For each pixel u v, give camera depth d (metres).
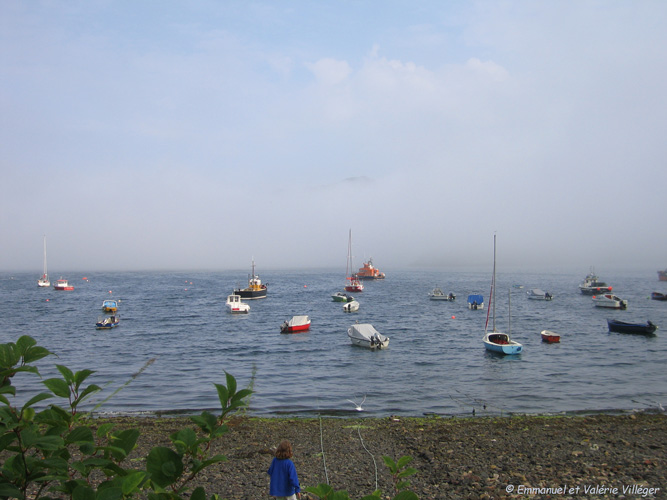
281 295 136.50
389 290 158.38
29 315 82.25
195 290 157.62
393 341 54.16
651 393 30.00
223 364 41.06
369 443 19.53
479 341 53.66
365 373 37.03
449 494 13.75
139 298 122.19
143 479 3.41
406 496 4.02
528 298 121.12
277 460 9.31
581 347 48.94
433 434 20.77
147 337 57.69
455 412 25.86
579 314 84.56
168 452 3.53
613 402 27.78
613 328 61.03
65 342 53.53
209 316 82.19
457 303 109.00
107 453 3.86
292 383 33.72
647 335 57.75
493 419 23.66
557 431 20.89
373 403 28.03
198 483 14.88
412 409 26.61
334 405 27.64
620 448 17.94
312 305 105.00
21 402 27.31
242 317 80.81
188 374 36.78
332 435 20.81
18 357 3.55
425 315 84.00
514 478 14.82
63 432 3.74
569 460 16.50
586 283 148.38
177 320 76.25
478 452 17.83
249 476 15.50
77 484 3.38
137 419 23.84
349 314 86.00
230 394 3.90
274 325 70.12
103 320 69.88
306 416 25.08
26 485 3.26
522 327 66.56
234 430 21.72
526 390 31.03
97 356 44.94
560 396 29.33
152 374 36.81
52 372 36.41
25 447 3.24
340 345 51.34
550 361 41.41
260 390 31.55
